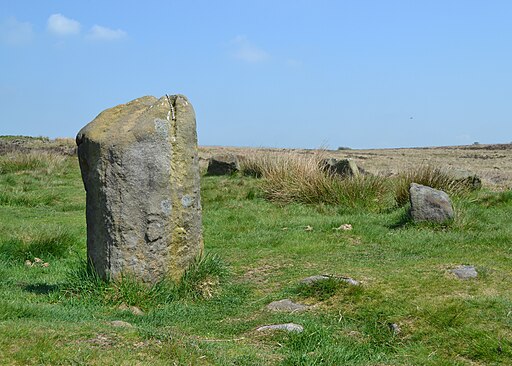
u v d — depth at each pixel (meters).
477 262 8.43
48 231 10.94
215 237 11.56
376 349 5.88
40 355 4.87
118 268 7.27
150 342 5.36
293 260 9.37
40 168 22.52
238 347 5.72
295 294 7.41
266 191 15.48
